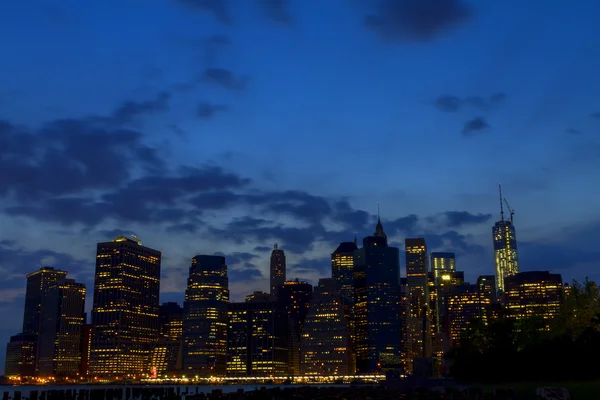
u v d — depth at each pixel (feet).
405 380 607.78
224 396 573.74
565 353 454.40
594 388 351.67
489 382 508.94
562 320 573.74
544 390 304.30
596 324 486.79
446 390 438.81
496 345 606.96
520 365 484.74
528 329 612.29
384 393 504.84
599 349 445.37
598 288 565.53
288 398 528.22
